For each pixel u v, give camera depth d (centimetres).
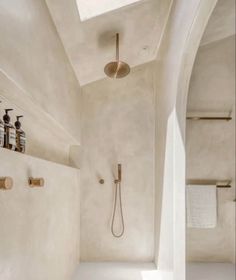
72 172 293
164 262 269
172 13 247
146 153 351
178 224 223
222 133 348
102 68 322
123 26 252
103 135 352
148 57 341
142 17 249
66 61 251
